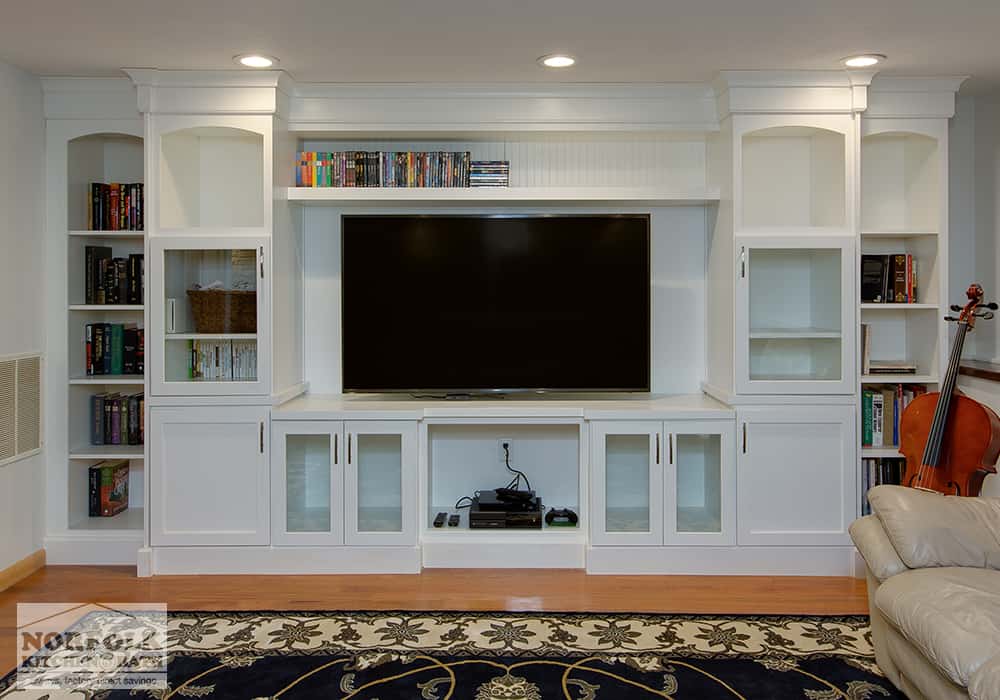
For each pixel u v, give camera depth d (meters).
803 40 3.51
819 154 4.39
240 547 4.12
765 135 4.44
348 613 3.59
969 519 2.83
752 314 4.20
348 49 3.62
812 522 4.11
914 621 2.42
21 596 3.80
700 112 4.27
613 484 4.17
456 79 4.11
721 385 4.34
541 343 4.41
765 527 4.11
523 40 3.50
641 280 4.39
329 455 4.12
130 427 4.48
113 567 4.25
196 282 4.10
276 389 4.16
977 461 3.42
